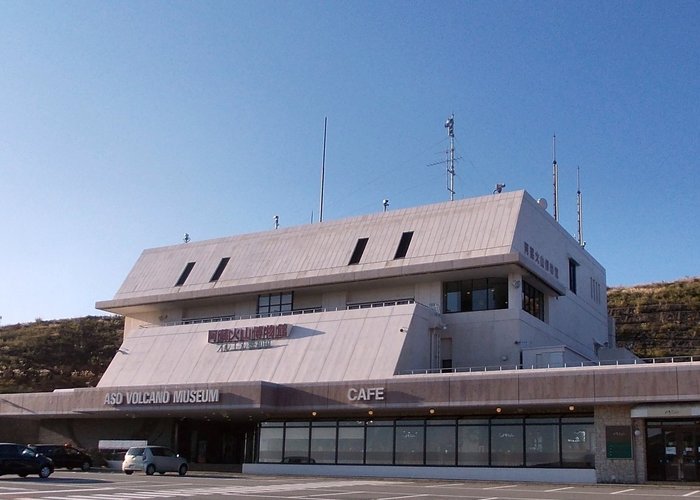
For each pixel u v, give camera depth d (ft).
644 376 120.57
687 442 121.29
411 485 116.47
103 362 336.90
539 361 156.04
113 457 184.44
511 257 157.17
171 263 219.82
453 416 142.41
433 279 172.65
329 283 180.75
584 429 129.29
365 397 143.84
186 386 161.58
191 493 92.68
